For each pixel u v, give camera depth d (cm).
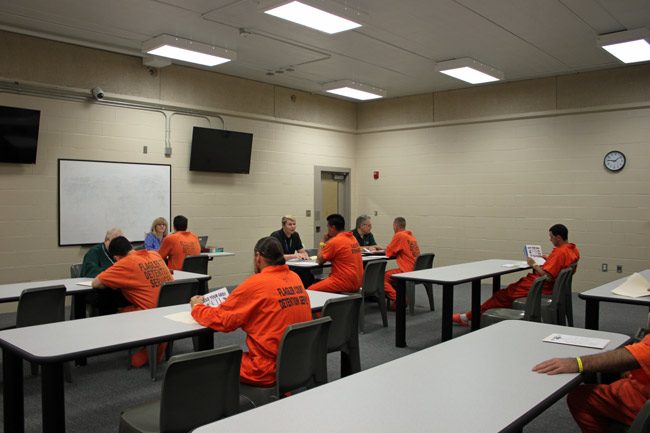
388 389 169
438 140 879
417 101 898
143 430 197
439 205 879
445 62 670
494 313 424
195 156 721
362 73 754
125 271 356
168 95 699
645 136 697
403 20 532
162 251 556
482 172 833
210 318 250
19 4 494
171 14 520
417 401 159
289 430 137
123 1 487
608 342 225
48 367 214
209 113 746
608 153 723
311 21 480
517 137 799
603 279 729
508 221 809
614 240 720
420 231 901
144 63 662
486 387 171
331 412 150
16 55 565
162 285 352
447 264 870
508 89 802
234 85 776
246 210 800
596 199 734
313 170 900
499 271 486
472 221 844
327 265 554
